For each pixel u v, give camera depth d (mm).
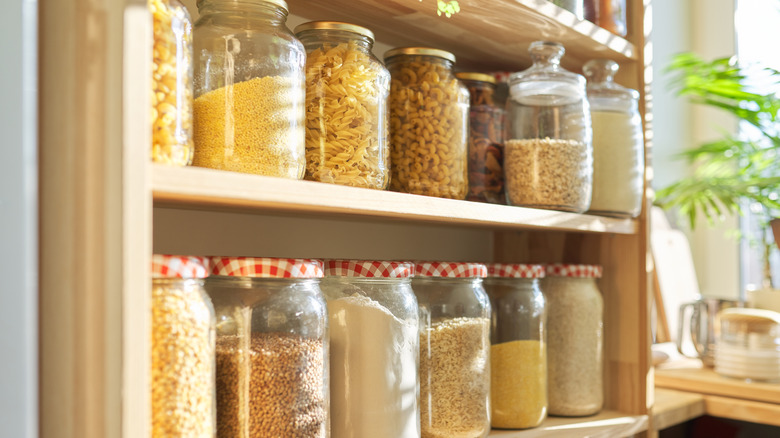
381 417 787
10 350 514
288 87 726
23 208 521
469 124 1012
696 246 2125
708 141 2137
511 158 990
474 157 1006
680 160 2086
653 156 1971
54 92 548
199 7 757
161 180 567
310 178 790
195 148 697
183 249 889
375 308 802
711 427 1353
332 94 793
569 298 1099
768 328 1332
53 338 545
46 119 550
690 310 1797
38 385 547
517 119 990
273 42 722
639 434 1152
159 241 864
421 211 779
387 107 846
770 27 2014
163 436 601
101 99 537
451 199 832
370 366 790
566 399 1082
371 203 729
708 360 1481
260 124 701
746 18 2074
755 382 1319
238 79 701
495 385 1002
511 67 1206
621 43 1103
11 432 513
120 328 531
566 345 1091
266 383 684
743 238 1992
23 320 520
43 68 552
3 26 519
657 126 1991
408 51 907
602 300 1138
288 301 712
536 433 982
